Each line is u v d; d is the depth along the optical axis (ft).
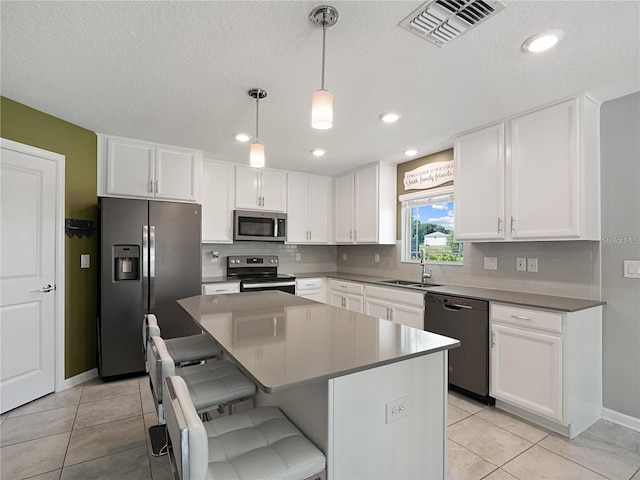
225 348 4.33
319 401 3.92
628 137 7.46
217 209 13.14
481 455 6.40
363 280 13.08
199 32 5.38
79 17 5.03
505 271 9.87
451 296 9.14
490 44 5.60
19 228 8.13
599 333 7.73
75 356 9.55
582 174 7.33
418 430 4.63
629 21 4.99
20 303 8.16
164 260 10.46
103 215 9.63
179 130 9.89
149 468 6.01
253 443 3.80
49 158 8.74
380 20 5.04
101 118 9.02
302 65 6.32
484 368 8.27
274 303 7.54
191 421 2.68
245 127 9.64
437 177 12.09
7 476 5.77
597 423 7.57
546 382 7.13
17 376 8.11
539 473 5.90
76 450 6.49
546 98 7.59
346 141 10.78
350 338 4.82
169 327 10.50
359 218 14.38
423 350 4.31
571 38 5.41
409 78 6.75
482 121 8.94
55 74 6.71
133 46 5.77
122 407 8.20
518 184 8.41
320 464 3.64
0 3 4.72
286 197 14.82
